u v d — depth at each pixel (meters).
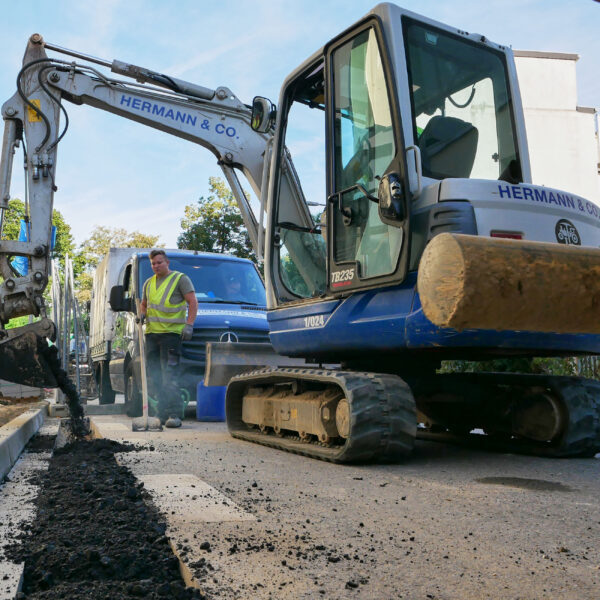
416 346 4.50
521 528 2.78
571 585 2.07
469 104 5.20
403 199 4.50
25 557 2.23
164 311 8.02
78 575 2.18
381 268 4.75
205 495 3.34
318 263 6.21
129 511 2.96
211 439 6.18
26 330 6.26
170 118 8.88
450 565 2.26
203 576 2.12
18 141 8.00
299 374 5.18
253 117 6.86
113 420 8.95
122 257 12.77
